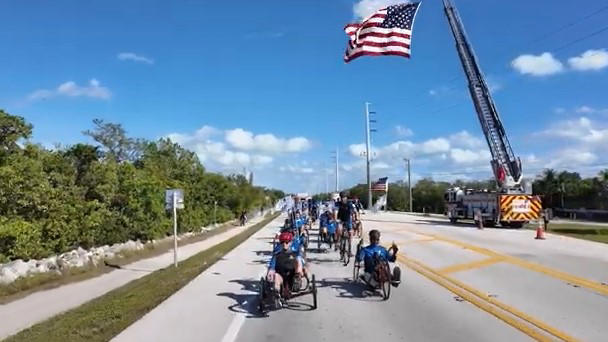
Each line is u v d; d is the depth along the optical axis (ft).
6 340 32.81
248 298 41.50
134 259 94.73
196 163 191.83
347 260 61.16
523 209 121.29
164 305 38.81
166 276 59.11
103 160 110.22
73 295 58.70
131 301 41.39
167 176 159.94
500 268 54.65
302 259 38.19
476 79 126.11
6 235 64.90
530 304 36.68
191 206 167.63
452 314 34.09
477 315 33.68
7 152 73.67
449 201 149.79
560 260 60.64
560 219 225.76
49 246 73.87
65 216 77.61
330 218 76.84
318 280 49.26
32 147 77.41
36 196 71.87
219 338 29.07
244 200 285.43
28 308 51.62
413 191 381.60
